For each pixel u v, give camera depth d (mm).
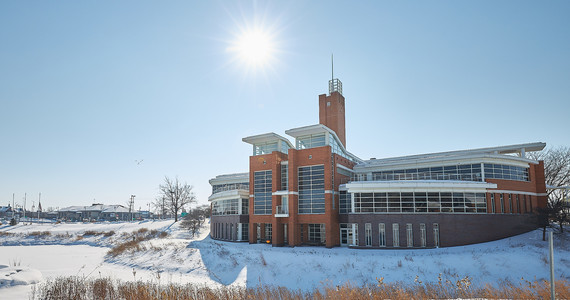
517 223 41250
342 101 62875
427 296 18172
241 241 51688
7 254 49594
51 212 159375
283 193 46250
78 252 51594
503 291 18125
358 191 41344
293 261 32188
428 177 45531
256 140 51625
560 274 26078
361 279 26906
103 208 148375
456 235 38188
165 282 27547
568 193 58031
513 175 43094
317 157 45562
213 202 62469
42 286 21609
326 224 43094
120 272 33906
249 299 19719
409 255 33125
